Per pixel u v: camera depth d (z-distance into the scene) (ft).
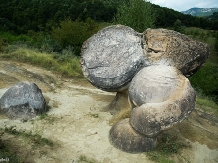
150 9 46.50
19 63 29.94
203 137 15.69
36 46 42.29
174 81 13.56
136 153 13.19
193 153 14.06
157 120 12.18
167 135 15.11
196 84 42.01
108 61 16.02
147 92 13.52
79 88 24.59
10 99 16.02
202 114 21.90
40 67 29.81
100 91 24.44
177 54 15.23
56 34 51.13
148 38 15.83
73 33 49.80
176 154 13.62
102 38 16.57
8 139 13.34
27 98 16.17
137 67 15.52
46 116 16.65
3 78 22.50
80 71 30.73
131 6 45.03
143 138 13.21
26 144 13.15
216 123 20.06
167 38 15.39
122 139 13.47
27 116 15.93
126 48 15.94
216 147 15.06
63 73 28.91
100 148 13.64
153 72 14.19
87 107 18.63
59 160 12.41
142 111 12.64
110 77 15.80
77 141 14.21
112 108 17.81
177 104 12.34
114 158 12.88
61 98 20.42
